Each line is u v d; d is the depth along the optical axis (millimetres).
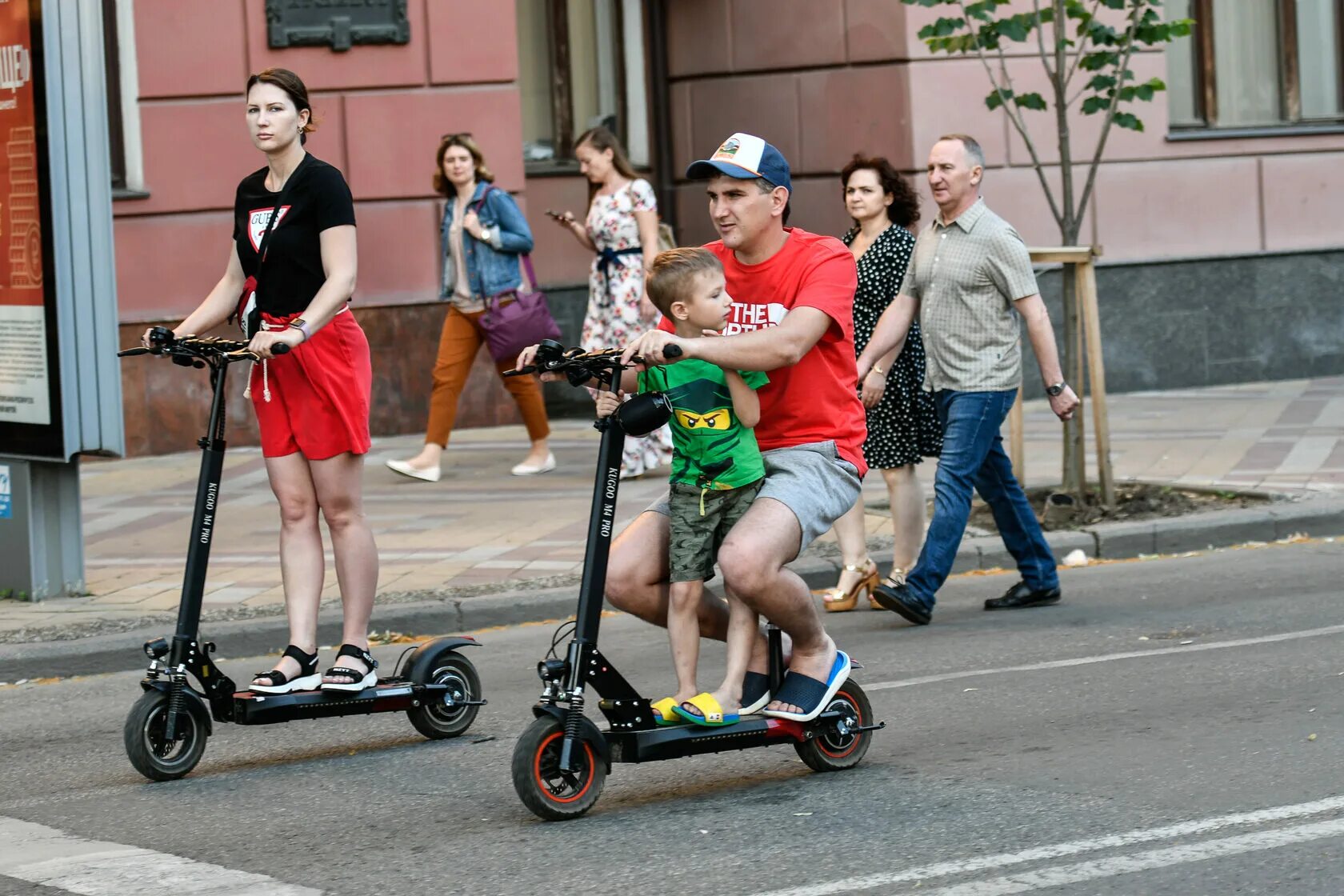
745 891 5637
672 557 6691
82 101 11008
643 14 20906
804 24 19719
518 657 9930
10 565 11289
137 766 7328
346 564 7930
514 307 15234
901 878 5711
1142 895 5461
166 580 11719
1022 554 10852
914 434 10883
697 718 6613
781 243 6820
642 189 15070
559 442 17625
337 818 6754
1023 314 10289
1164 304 20391
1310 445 15953
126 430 17078
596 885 5762
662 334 6223
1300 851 5820
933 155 10320
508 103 18062
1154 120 20250
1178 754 7152
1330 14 21828
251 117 7801
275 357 7855
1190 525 12852
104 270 11031
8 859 6312
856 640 10016
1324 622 9812
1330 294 21203
